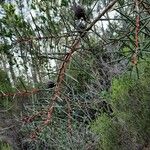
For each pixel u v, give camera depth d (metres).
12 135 5.48
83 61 1.34
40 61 1.27
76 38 1.31
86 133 4.23
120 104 4.78
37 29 1.32
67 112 1.13
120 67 4.30
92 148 4.36
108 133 4.81
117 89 4.70
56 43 1.28
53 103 1.12
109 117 5.21
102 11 1.36
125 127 4.81
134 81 4.60
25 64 1.58
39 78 1.24
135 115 4.75
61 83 1.19
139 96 4.68
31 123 1.07
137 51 1.03
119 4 1.40
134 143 4.77
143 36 1.35
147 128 4.68
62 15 1.39
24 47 1.29
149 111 4.66
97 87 4.53
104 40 1.36
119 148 4.80
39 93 1.16
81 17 1.36
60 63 1.26
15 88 1.16
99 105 4.86
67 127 1.12
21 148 5.04
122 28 1.49
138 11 1.15
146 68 4.47
